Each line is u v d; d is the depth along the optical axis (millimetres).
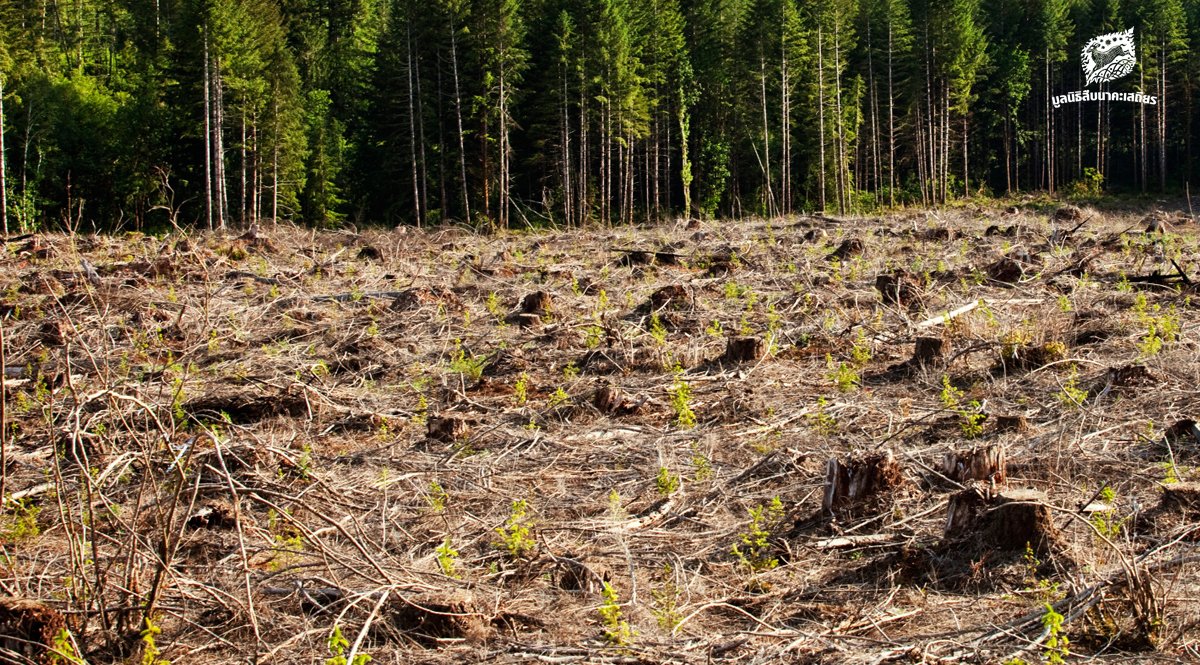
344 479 7023
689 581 5172
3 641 4211
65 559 5492
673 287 12844
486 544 5836
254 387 9289
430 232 26922
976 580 4895
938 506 5777
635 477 6902
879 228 21844
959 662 4133
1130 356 9094
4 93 39188
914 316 11336
